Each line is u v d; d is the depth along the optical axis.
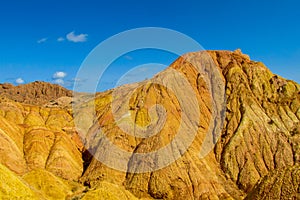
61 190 72.19
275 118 121.25
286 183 59.59
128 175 95.81
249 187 99.50
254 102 125.62
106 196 60.47
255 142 112.12
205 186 91.81
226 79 135.38
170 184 90.62
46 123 149.75
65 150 106.50
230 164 106.06
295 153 108.12
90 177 96.00
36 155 100.81
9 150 94.38
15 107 151.50
